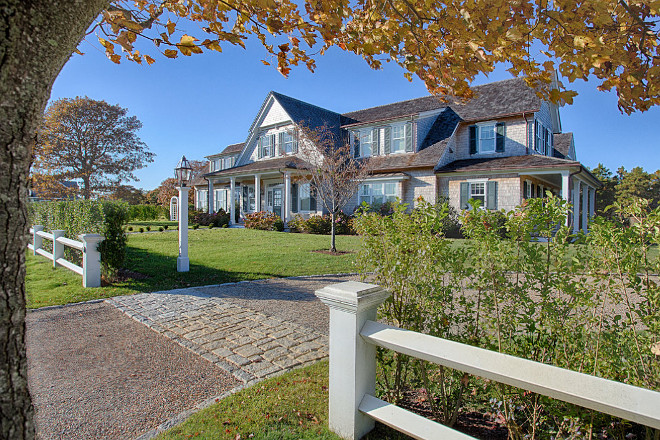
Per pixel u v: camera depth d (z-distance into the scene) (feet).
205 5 7.84
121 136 129.08
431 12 8.11
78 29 4.00
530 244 7.84
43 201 41.45
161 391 10.36
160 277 25.90
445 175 57.98
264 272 28.14
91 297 20.57
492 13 7.36
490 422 8.58
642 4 6.76
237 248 41.34
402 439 7.59
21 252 3.76
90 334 14.96
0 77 3.38
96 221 25.14
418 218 9.05
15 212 3.65
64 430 8.50
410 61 8.67
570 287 7.13
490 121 59.21
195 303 19.45
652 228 6.84
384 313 9.13
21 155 3.66
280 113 72.90
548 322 7.38
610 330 7.14
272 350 13.25
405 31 8.19
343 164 48.42
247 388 10.25
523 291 7.48
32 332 15.16
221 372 11.57
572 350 7.26
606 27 7.40
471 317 8.33
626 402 4.34
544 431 7.37
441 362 5.96
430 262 8.55
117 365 12.05
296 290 22.65
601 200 118.21
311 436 7.84
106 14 7.07
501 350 7.52
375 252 9.42
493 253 7.38
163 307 18.69
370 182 64.23
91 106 120.57
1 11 3.28
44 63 3.72
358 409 7.41
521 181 52.03
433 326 8.56
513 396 7.29
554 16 7.07
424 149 61.52
